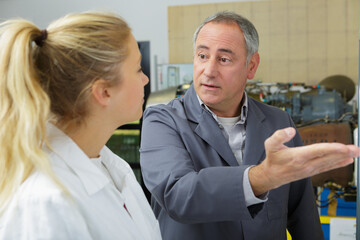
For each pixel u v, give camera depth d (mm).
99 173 770
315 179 2656
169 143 1115
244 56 1202
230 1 4734
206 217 879
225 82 1168
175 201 922
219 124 1236
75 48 712
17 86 655
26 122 648
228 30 1157
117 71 758
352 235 2006
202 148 1174
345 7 4441
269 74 4711
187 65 4375
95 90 745
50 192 647
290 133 658
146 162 1105
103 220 742
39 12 5113
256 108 1338
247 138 1242
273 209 1199
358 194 1021
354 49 4473
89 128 789
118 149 3779
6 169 664
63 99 737
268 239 1184
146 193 3326
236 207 837
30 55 679
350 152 625
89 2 5023
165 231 1210
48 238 635
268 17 4648
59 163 725
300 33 4586
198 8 4820
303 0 4527
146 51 4523
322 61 4566
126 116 807
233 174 850
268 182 764
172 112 1213
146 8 4945
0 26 697
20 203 646
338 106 3518
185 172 986
